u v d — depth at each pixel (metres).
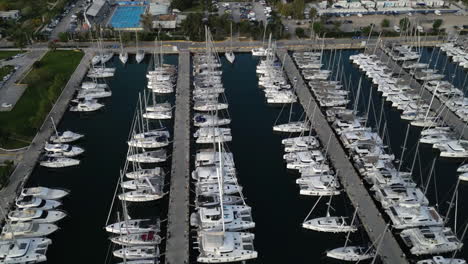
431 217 74.88
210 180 83.69
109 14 179.62
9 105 108.06
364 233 74.25
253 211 79.56
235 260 68.81
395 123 107.56
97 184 85.88
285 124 103.31
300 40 154.25
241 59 144.12
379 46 150.38
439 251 70.00
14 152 92.12
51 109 109.19
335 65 139.75
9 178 84.31
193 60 138.88
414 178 88.69
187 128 102.19
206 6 181.00
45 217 75.19
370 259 69.19
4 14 167.62
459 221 77.38
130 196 80.12
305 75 128.00
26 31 148.00
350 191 82.62
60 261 69.38
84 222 76.75
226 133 99.62
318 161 90.62
